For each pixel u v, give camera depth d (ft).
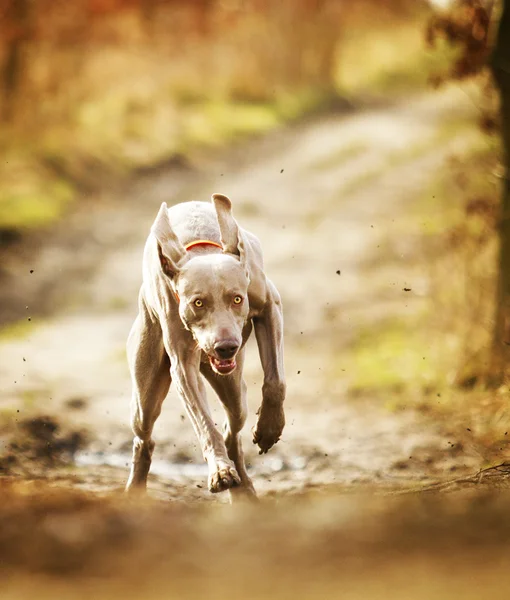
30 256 76.95
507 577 14.55
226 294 24.02
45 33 107.14
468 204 44.55
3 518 19.71
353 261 70.79
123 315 63.77
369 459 34.60
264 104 131.13
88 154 100.32
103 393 46.50
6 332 60.80
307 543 16.98
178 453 38.14
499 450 33.09
